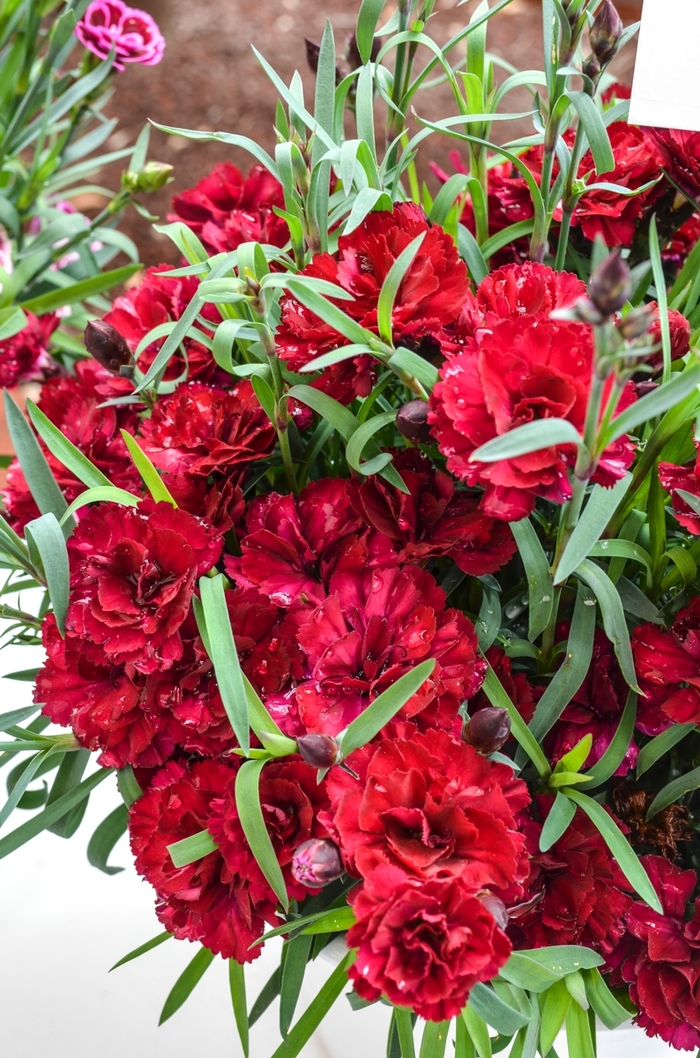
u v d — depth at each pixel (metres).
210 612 0.38
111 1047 0.51
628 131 0.48
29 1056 0.50
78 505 0.41
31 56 0.62
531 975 0.38
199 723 0.39
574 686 0.41
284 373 0.42
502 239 0.47
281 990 0.41
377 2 0.42
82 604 0.40
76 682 0.41
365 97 0.42
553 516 0.43
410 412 0.39
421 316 0.40
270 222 0.48
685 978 0.40
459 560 0.40
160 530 0.39
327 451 0.48
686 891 0.41
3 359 0.54
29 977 0.53
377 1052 0.46
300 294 0.38
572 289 0.40
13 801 0.41
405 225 0.41
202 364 0.47
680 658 0.40
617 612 0.39
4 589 0.46
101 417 0.47
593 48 0.41
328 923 0.39
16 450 0.42
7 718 0.42
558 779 0.41
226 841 0.38
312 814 0.38
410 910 0.34
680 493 0.39
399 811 0.36
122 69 0.59
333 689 0.39
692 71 0.40
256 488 0.47
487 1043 0.38
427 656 0.39
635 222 0.49
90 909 0.55
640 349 0.32
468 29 0.43
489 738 0.37
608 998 0.40
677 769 0.44
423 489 0.41
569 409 0.36
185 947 0.54
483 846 0.36
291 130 0.41
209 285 0.39
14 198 0.64
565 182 0.43
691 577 0.41
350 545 0.40
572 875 0.40
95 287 0.56
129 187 0.59
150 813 0.41
